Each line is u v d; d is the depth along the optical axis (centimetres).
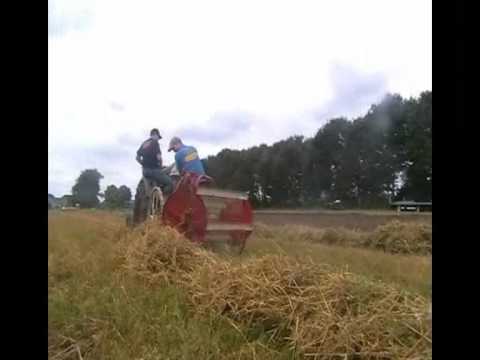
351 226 1246
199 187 630
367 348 276
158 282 443
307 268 388
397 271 537
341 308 319
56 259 518
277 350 304
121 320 322
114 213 963
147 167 752
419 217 1286
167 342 293
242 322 345
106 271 482
